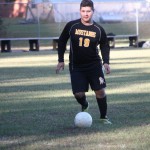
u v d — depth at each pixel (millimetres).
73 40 19719
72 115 22547
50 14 87500
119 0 91688
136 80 36688
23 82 37000
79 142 16922
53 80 38062
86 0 19547
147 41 89125
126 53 71125
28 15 87312
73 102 26562
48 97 28719
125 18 90312
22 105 25875
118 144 16562
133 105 25203
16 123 20781
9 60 62906
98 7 90875
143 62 54062
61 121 21047
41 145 16594
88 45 19625
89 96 28672
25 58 66250
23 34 86500
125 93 29750
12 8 87875
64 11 88062
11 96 29469
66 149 15930
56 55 71125
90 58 19828
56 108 24641
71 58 20016
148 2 91375
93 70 19938
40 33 86938
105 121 20359
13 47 92750
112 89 31672
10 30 86250
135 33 90000
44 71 46094
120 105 25234
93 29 19641
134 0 91688
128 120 21047
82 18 19562
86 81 20109
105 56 20000
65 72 44688
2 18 87062
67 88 32844
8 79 39438
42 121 21141
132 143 16672
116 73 42156
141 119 21266
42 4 87438
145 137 17578
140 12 91312
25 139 17578
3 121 21328
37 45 85375
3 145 16688
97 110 23781
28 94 30219
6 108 24953
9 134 18516
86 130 18953
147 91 30578
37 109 24438
